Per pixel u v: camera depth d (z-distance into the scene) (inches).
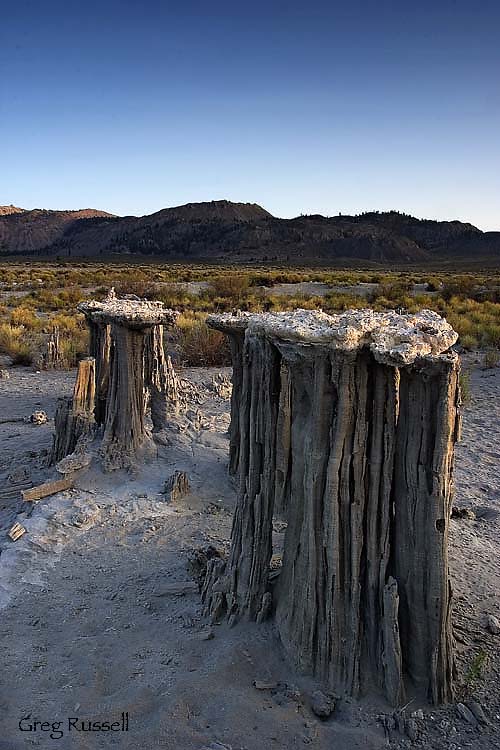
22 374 722.2
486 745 173.0
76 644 219.3
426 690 190.1
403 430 186.1
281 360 214.5
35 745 172.2
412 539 187.9
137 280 1798.7
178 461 389.1
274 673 199.5
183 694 188.1
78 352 799.1
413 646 191.0
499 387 637.9
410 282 1975.9
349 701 188.4
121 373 368.5
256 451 219.0
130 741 173.2
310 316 211.6
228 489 363.3
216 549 273.0
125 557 284.8
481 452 439.8
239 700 185.8
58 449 409.4
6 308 1264.8
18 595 253.1
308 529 194.9
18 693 194.4
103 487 354.0
